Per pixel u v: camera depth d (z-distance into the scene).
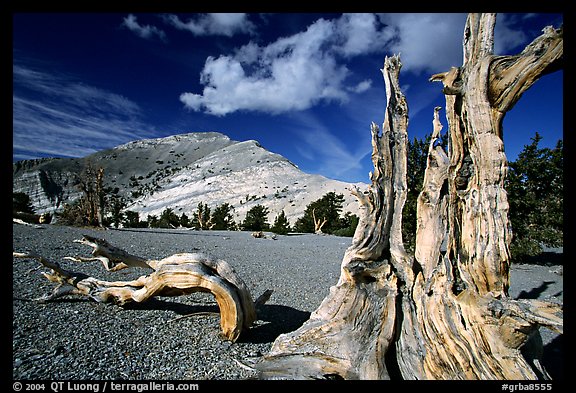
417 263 5.18
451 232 4.66
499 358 3.86
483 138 4.22
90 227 21.61
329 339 4.70
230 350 5.30
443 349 4.27
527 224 14.85
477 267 4.20
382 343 4.55
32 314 5.57
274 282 10.55
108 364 4.38
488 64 4.11
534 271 13.23
